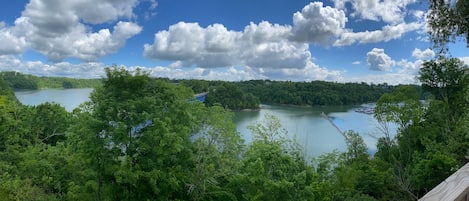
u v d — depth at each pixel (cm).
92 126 1656
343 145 5128
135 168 1655
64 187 2069
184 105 1938
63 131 3262
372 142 5481
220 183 2023
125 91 1767
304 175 1756
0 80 5775
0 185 1852
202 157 1862
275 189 1712
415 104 3512
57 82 15000
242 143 2136
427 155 2775
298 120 7662
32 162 2019
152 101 1769
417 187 2759
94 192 1750
